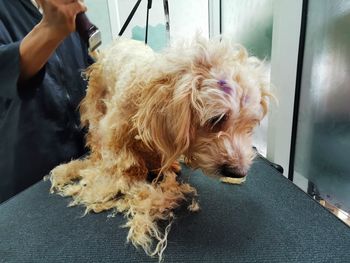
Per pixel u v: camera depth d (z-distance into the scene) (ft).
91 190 1.58
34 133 2.24
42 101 2.25
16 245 1.28
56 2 1.40
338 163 2.04
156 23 3.39
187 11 3.44
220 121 1.24
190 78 1.19
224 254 1.15
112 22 3.39
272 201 1.50
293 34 2.11
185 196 1.56
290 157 2.42
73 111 2.53
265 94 1.39
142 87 1.35
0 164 2.27
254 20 2.82
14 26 2.22
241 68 1.27
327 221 1.32
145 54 1.69
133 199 1.47
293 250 1.16
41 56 1.65
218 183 1.70
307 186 2.36
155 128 1.26
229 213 1.41
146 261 1.14
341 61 1.86
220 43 1.30
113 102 1.61
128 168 1.57
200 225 1.33
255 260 1.11
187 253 1.16
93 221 1.40
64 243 1.27
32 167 2.27
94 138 2.02
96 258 1.17
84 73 2.36
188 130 1.22
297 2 2.04
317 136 2.18
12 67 1.61
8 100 2.19
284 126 2.31
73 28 1.51
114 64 1.83
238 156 1.25
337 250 1.15
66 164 1.98
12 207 1.57
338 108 1.95
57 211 1.51
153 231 1.27
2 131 2.22
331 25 1.89
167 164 1.32
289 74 2.19
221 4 3.44
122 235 1.28
